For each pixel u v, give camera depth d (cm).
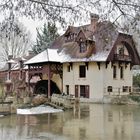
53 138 1953
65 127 2402
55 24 690
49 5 672
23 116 3077
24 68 5706
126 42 4775
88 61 4662
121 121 2739
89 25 762
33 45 6378
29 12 667
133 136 2033
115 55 4681
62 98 3819
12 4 656
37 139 1920
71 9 671
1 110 3169
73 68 4925
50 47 5728
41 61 4909
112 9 674
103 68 4675
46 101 3984
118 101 4478
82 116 3094
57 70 5003
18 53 7238
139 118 2930
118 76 4878
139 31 679
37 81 5191
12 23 669
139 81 5581
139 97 4362
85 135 2066
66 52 5125
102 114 3253
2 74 6669
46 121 2731
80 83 4856
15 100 3631
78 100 4412
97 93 4703
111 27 688
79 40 4831
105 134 2106
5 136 2005
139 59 5138
